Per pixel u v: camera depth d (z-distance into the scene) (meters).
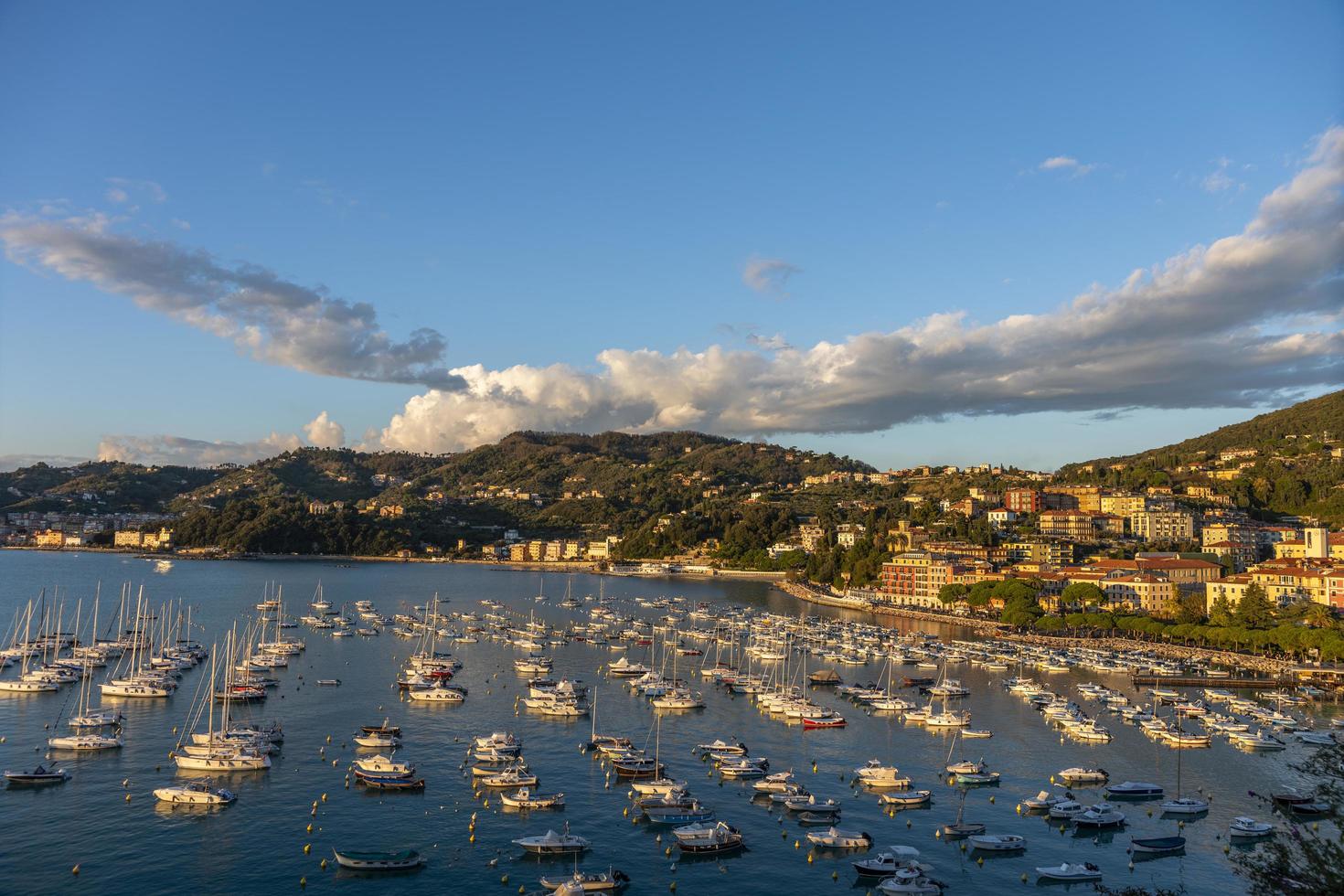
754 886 113.12
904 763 162.25
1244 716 196.50
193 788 139.75
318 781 145.25
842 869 118.44
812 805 136.50
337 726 178.25
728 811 136.88
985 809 139.75
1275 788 150.75
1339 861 72.50
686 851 121.06
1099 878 115.94
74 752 156.25
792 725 187.88
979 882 115.06
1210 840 129.50
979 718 196.12
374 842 122.56
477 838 124.44
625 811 135.25
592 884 110.06
